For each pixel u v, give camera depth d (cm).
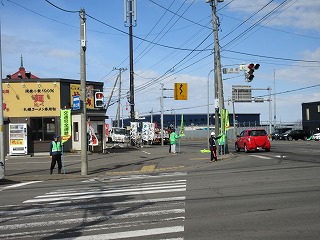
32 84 2900
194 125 10481
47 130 2912
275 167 1777
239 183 1287
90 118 3011
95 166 2269
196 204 947
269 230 683
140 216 840
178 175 1675
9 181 1761
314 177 1359
